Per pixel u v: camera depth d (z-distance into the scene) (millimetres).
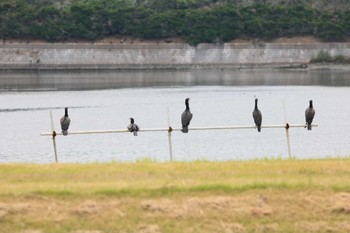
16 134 94438
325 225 34969
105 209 35156
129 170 40750
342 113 119438
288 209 35625
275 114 119000
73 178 38938
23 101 149750
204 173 39781
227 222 34844
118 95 163250
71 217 34781
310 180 37844
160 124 105750
